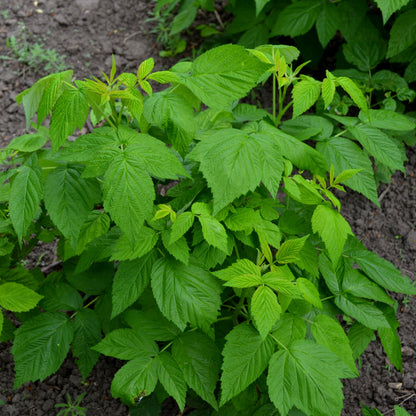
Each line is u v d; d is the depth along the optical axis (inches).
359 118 32.9
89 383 35.1
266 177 25.4
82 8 56.1
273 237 27.6
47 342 30.1
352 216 43.3
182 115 26.3
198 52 51.8
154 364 28.2
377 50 44.1
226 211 27.2
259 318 25.3
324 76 49.5
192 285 27.1
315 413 25.7
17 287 28.0
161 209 26.6
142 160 24.5
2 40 53.2
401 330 38.3
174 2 49.7
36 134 30.6
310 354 26.7
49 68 50.7
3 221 29.6
